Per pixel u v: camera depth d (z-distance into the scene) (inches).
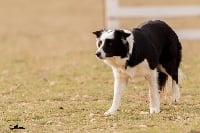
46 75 742.5
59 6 1755.7
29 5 1801.2
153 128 438.9
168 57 520.7
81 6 1732.3
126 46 470.3
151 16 951.6
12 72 776.9
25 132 446.0
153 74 493.4
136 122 462.9
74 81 691.4
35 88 650.8
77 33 1226.0
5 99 586.2
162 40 513.3
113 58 475.2
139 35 482.6
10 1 1893.5
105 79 697.6
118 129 442.6
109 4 952.3
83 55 912.3
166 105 528.4
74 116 494.9
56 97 589.9
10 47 1056.8
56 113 510.3
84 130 445.1
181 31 970.1
